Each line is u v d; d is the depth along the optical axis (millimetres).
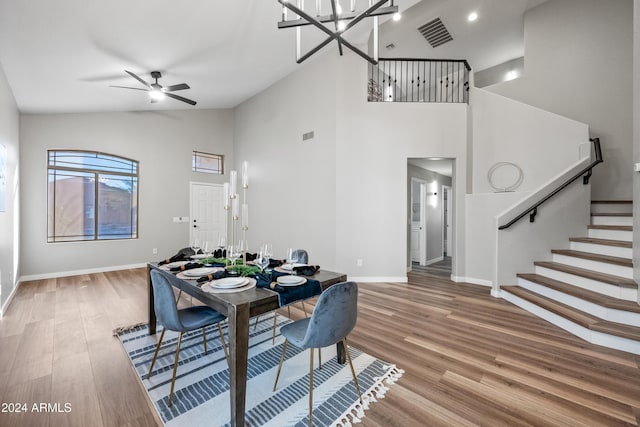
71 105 4605
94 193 5289
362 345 2391
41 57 3148
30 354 2229
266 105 5941
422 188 6215
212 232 6695
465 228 4562
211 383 1869
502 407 1612
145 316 3055
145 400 1693
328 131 4742
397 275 4594
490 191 4539
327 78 4750
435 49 5840
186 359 2172
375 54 2252
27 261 4586
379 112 4621
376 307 3328
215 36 3465
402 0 3535
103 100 4664
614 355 2172
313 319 1493
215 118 6777
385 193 4609
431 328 2729
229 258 2521
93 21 2705
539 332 2621
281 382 1896
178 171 6227
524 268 3672
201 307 2146
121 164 5586
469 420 1516
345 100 4637
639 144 2453
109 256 5363
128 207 5664
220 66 4383
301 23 1981
